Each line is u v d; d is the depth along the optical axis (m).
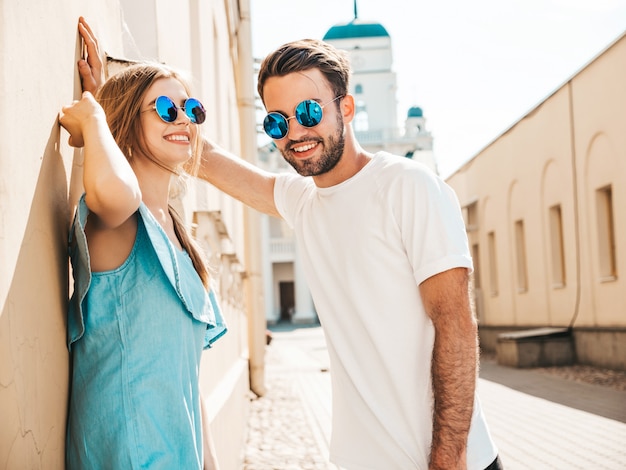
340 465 2.25
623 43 12.29
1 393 1.34
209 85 6.73
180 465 1.77
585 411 8.87
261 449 7.39
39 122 1.66
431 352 2.19
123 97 1.99
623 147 12.77
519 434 7.54
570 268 15.54
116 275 1.77
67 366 1.81
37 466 1.53
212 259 5.16
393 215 2.16
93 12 2.39
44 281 1.65
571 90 14.88
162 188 2.07
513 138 18.86
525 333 15.48
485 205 21.95
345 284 2.24
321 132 2.25
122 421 1.72
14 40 1.48
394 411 2.17
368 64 51.47
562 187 15.77
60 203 1.86
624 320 13.13
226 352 6.63
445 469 2.04
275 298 51.44
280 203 2.64
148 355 1.76
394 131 48.66
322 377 14.64
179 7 4.78
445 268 2.06
